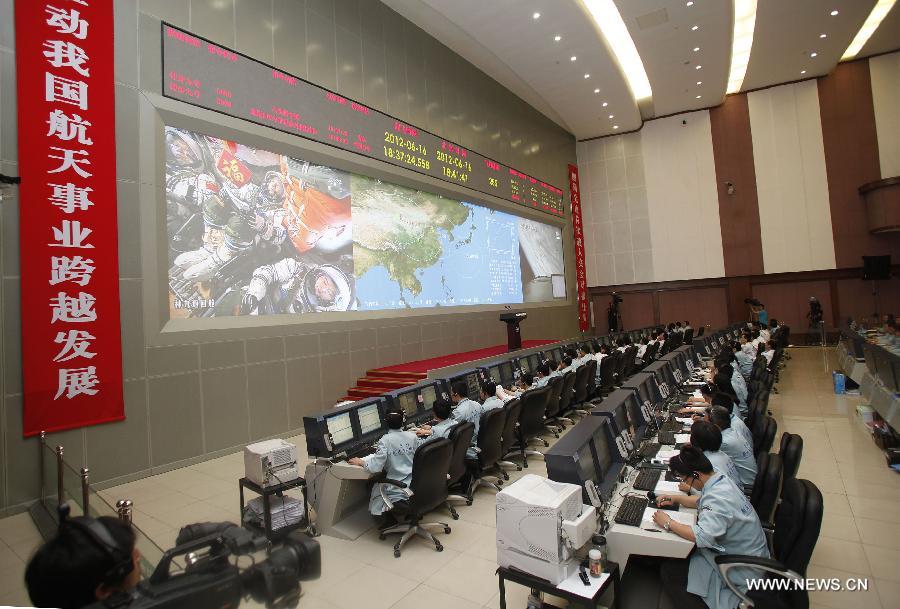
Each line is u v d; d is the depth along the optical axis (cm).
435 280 1065
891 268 1470
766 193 1628
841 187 1532
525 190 1448
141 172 570
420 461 348
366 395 798
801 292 1612
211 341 633
